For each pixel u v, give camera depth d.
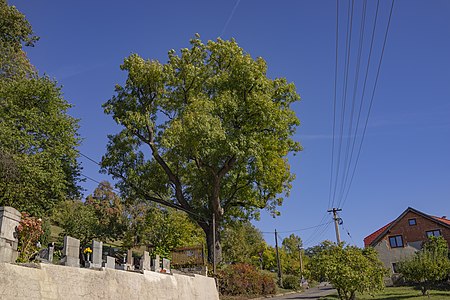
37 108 24.16
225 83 31.55
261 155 31.84
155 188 33.88
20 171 19.53
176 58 32.59
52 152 23.16
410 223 49.03
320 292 42.28
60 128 24.34
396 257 48.41
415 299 27.17
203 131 28.09
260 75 31.08
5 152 19.34
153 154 31.89
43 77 25.16
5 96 23.88
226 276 30.38
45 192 21.64
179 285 17.36
